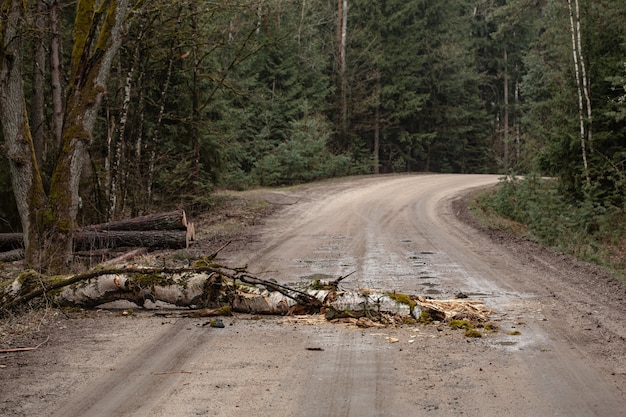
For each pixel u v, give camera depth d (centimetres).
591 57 2605
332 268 1177
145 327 727
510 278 1061
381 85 5144
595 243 1870
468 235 1759
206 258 866
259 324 739
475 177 4097
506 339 662
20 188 1026
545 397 487
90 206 1914
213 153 2495
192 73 2339
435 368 562
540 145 3578
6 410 464
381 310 755
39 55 1698
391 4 4919
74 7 2014
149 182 2011
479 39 5891
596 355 601
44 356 610
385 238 1686
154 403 479
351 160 4647
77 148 1059
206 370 561
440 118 5381
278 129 4356
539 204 2452
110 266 918
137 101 2048
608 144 2541
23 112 1026
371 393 498
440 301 802
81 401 484
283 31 3766
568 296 898
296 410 462
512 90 6272
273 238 1691
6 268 1156
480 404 472
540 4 4953
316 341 660
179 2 1728
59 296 812
